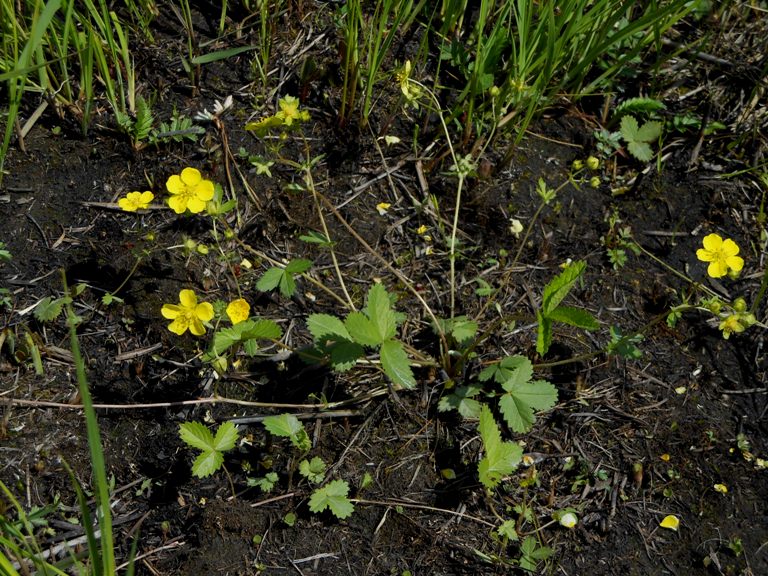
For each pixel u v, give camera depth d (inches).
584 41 15.8
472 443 12.8
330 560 11.7
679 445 13.2
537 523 12.2
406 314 14.0
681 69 17.8
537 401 12.1
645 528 12.3
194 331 11.6
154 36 16.8
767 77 17.7
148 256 14.1
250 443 12.6
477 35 16.8
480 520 12.1
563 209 15.8
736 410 13.7
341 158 15.9
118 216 14.6
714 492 12.7
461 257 14.9
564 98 17.0
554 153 16.5
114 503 11.9
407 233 15.2
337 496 11.6
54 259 13.9
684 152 16.9
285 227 14.9
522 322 14.2
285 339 13.7
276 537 11.8
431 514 12.1
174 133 15.2
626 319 14.6
